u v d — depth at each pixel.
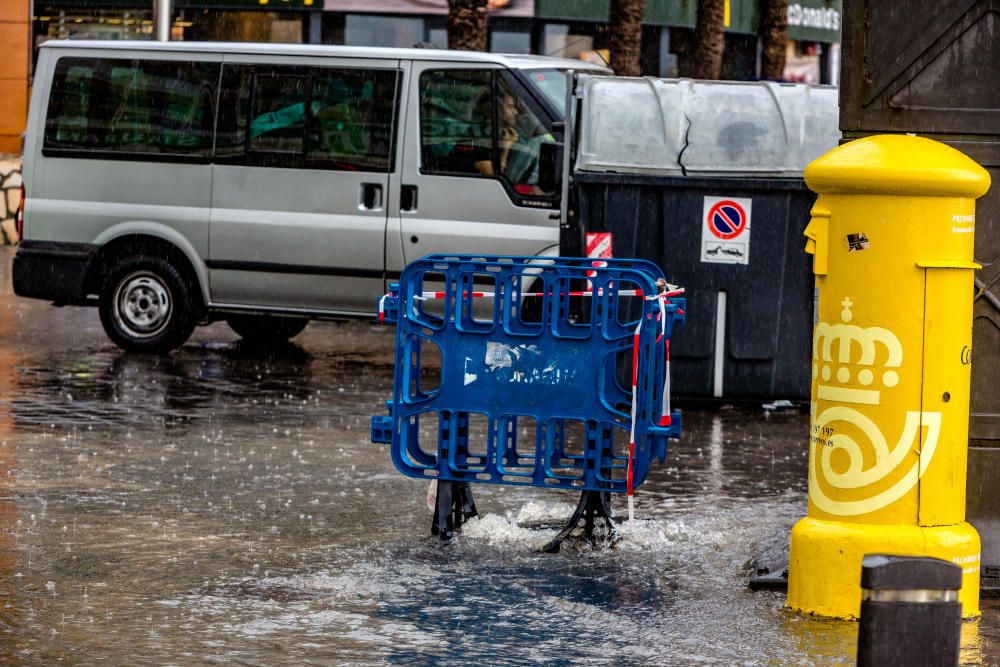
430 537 11.22
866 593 6.45
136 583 9.88
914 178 8.93
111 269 20.97
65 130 20.92
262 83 20.23
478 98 19.47
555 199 19.14
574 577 10.16
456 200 19.52
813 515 9.39
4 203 35.72
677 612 9.35
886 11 9.71
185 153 20.50
